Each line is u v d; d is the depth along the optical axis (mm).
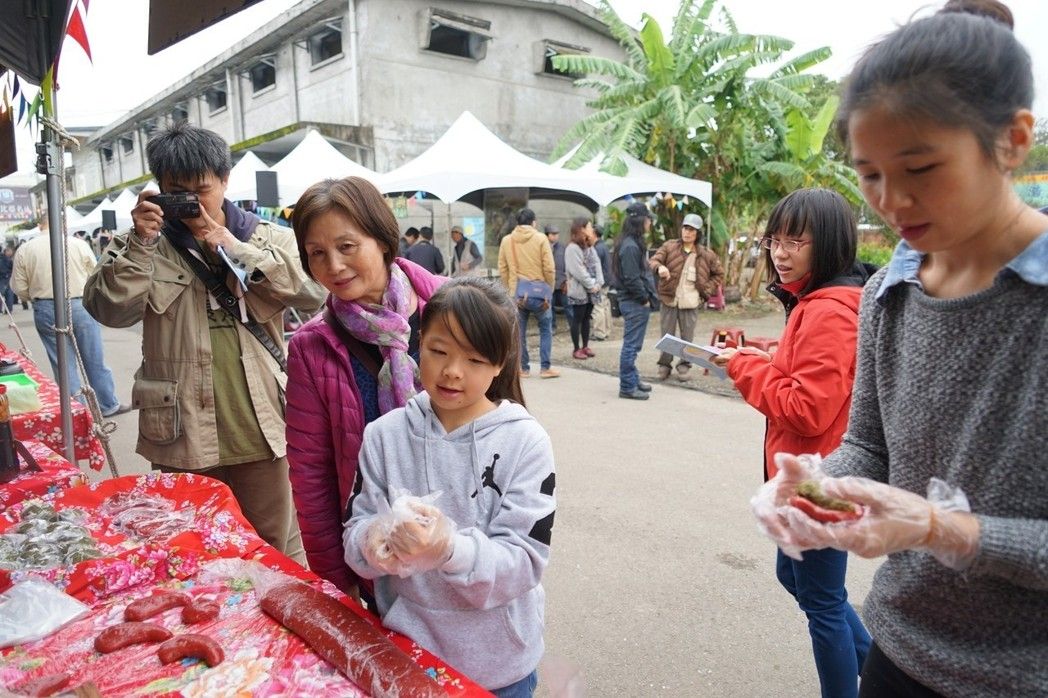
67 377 2740
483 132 9609
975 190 806
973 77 750
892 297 1079
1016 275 870
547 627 2666
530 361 8250
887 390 1088
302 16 13438
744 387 1909
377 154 13062
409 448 1361
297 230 1526
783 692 2289
